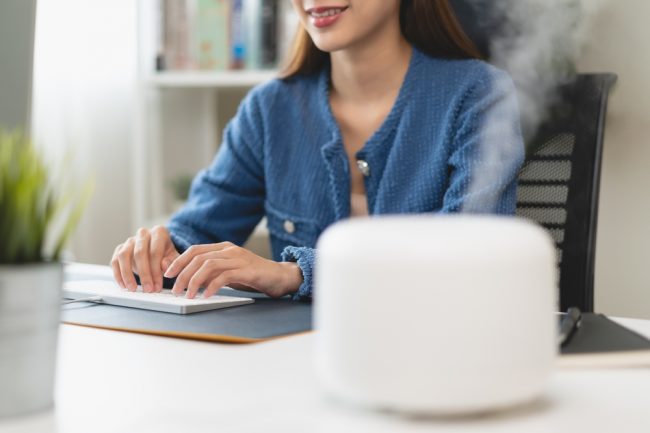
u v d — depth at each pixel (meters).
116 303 0.88
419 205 1.26
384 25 1.32
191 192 1.46
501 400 0.44
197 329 0.72
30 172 0.46
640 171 1.40
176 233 1.34
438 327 0.43
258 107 1.44
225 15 2.15
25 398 0.47
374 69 1.34
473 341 0.43
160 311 0.83
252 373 0.57
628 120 1.40
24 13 0.97
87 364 0.60
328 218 1.33
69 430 0.45
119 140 2.40
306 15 1.33
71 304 0.88
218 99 2.39
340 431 0.43
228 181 1.42
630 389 0.52
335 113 1.39
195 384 0.54
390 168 1.28
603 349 0.60
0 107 0.97
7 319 0.46
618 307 1.44
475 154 1.21
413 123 1.29
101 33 2.37
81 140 2.29
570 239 1.22
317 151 1.36
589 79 1.25
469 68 1.30
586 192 1.22
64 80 2.25
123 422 0.46
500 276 0.43
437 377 0.43
